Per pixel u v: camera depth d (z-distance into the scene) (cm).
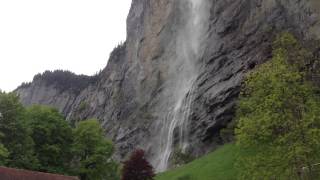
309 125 3794
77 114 18612
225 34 10475
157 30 13838
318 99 4100
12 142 6725
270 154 3891
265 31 9338
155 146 12481
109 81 16988
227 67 10075
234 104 9538
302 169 3722
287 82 3944
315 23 8206
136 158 7694
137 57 14812
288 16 8919
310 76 4575
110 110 15925
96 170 7281
